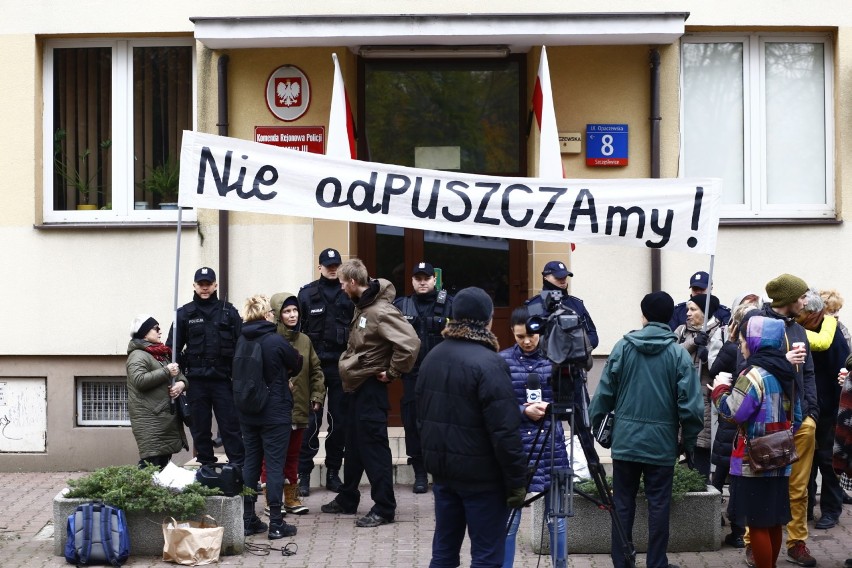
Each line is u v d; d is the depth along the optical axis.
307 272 10.72
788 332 7.54
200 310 9.15
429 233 11.23
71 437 10.88
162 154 11.19
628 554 6.82
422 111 11.23
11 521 8.88
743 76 10.96
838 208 10.73
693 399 6.90
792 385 7.12
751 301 7.93
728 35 10.95
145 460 8.51
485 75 11.23
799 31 10.91
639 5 10.66
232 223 10.75
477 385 5.82
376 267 11.23
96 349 10.81
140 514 7.75
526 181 8.42
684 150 10.97
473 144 11.23
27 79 10.92
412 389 9.54
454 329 5.99
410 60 11.18
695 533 7.89
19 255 10.87
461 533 6.08
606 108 10.67
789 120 10.98
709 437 8.60
